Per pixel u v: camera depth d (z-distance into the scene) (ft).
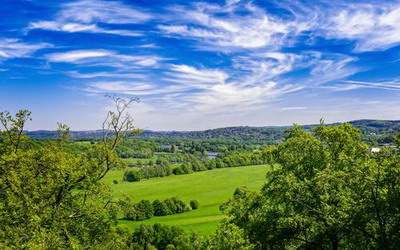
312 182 90.12
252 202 111.96
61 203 99.55
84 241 100.22
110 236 103.40
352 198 79.77
